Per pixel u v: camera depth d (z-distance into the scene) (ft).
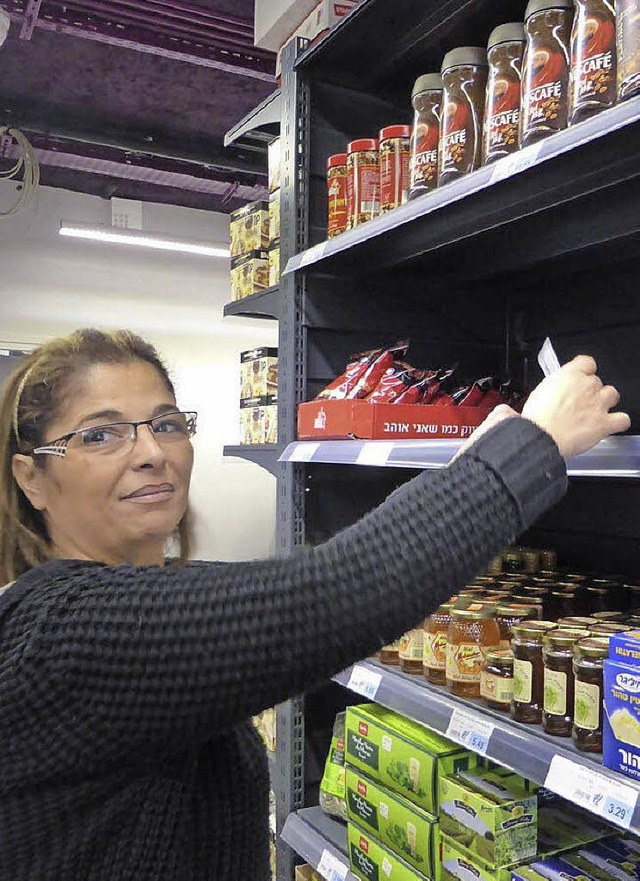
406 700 5.14
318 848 6.20
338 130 6.77
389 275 6.80
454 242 5.65
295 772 6.80
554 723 4.21
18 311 15.69
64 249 16.14
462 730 4.59
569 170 4.20
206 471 17.35
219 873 2.73
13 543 3.03
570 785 3.80
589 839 4.87
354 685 5.70
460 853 4.83
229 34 10.94
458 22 5.79
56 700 2.19
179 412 3.01
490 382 6.11
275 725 7.45
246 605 2.18
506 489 2.43
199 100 13.33
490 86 4.56
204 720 2.18
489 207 4.86
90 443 2.78
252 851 2.86
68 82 12.64
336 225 6.13
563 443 2.83
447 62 4.90
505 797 4.68
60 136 13.52
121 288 16.66
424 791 5.14
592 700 3.94
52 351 2.91
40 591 2.39
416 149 5.23
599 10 3.79
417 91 5.24
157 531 2.88
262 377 7.75
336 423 5.77
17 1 9.91
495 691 4.67
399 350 6.20
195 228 17.63
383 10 5.65
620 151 3.88
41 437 2.84
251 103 13.47
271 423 7.57
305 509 6.62
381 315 6.86
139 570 2.39
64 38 11.25
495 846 4.55
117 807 2.43
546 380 3.09
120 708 2.17
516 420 2.68
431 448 4.69
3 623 2.35
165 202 17.25
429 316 7.06
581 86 3.84
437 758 5.07
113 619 2.20
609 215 4.95
